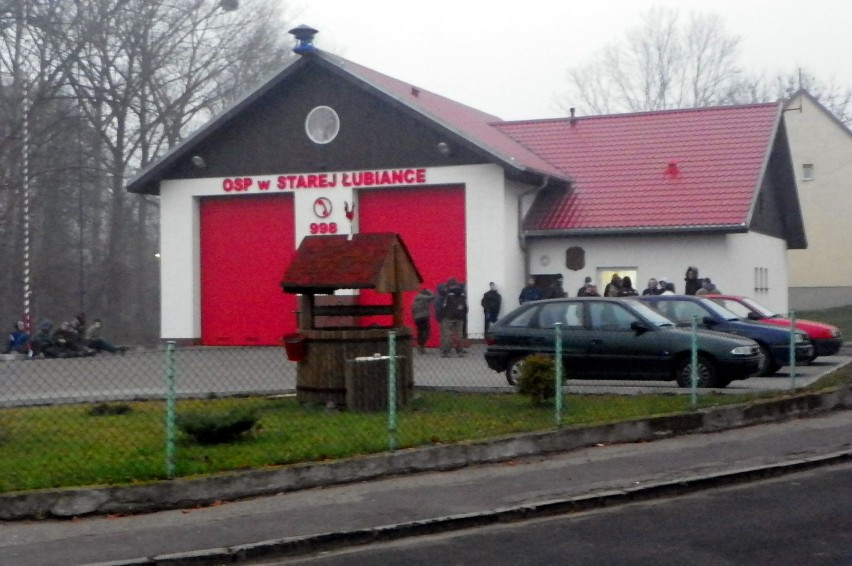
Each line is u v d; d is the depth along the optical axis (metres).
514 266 29.47
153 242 51.31
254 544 8.55
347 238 15.46
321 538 8.78
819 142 50.38
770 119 32.47
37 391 16.77
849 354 26.16
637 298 20.53
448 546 8.75
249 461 10.84
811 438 13.11
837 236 50.12
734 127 32.50
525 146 34.00
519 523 9.55
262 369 20.42
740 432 13.71
